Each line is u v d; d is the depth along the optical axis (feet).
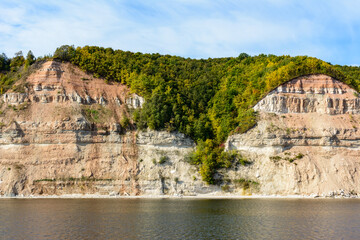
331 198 380.58
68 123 424.87
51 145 418.92
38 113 437.58
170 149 439.63
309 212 305.32
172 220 277.64
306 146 428.56
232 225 263.49
